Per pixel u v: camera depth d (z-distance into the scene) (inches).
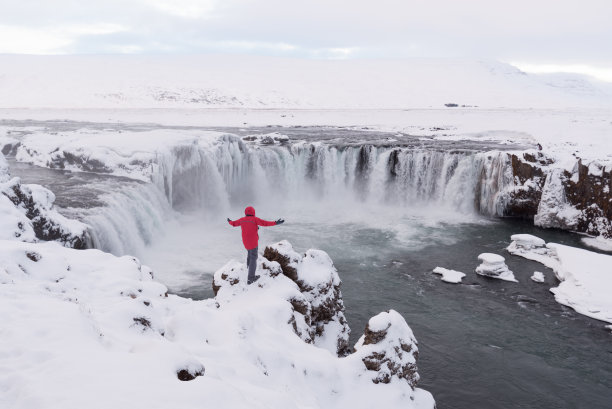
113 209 872.3
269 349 313.0
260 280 436.1
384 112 5255.9
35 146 1280.8
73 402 149.9
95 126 2315.5
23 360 186.1
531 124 2613.2
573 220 1128.2
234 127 2536.9
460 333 664.4
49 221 623.8
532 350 621.6
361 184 1477.6
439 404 513.7
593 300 733.9
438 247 1028.5
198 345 288.5
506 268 871.1
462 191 1332.4
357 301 762.8
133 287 385.7
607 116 2920.8
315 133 2160.4
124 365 178.5
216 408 156.9
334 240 1068.5
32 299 275.7
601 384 552.1
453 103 7849.4
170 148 1155.3
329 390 335.0
